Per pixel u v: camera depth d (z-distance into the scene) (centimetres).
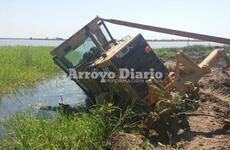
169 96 969
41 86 1758
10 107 1309
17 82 1753
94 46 1199
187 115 1058
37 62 2497
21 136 780
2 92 1564
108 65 1041
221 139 877
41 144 738
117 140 837
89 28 1215
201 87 1569
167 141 877
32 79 1875
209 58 1133
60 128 825
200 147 819
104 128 864
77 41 1207
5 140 806
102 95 1077
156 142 870
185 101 1081
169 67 1314
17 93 1570
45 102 1395
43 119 870
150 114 932
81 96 1520
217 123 1002
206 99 1301
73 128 831
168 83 1092
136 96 1030
